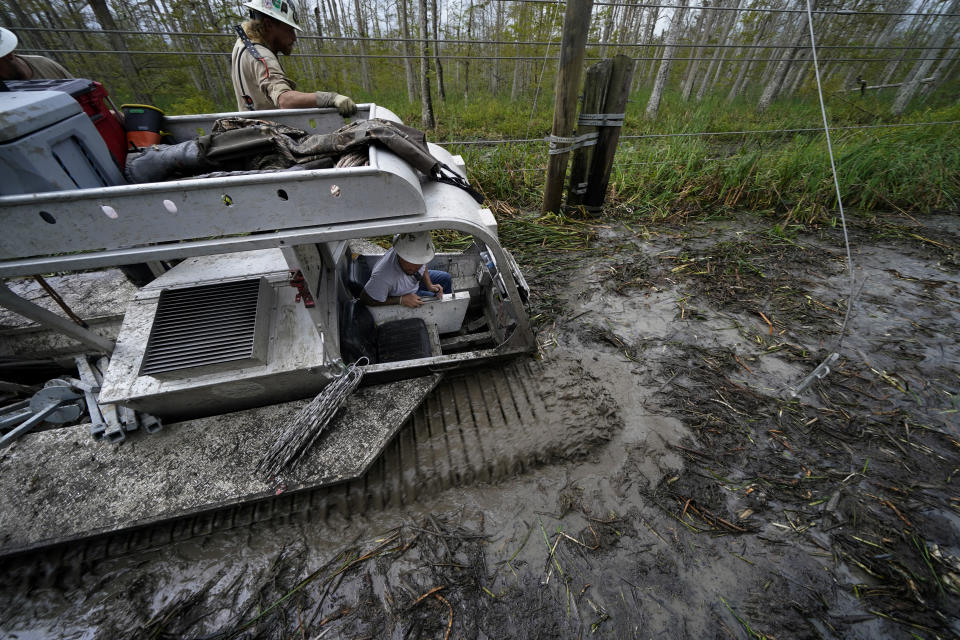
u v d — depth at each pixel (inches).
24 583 72.1
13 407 90.9
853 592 68.9
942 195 199.2
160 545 76.7
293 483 75.7
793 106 446.3
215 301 82.3
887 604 67.3
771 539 76.2
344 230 64.7
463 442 93.0
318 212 62.4
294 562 75.2
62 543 69.3
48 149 55.9
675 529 78.3
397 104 439.8
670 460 90.1
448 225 70.5
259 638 66.1
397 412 87.2
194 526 78.8
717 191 201.0
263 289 86.3
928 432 94.0
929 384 105.8
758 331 125.5
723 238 175.3
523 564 74.1
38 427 92.7
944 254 161.5
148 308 90.7
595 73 153.9
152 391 77.4
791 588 69.6
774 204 197.6
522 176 213.2
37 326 101.7
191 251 60.1
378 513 82.4
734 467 88.6
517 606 68.7
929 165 208.5
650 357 116.5
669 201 199.0
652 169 212.8
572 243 171.3
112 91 358.0
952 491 82.4
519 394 103.3
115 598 70.7
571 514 81.4
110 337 105.6
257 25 102.1
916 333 122.6
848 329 124.8
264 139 72.3
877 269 153.4
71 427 84.0
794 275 150.8
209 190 55.6
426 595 70.3
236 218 59.3
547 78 533.6
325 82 416.8
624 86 154.4
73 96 69.2
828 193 196.5
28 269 56.1
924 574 70.4
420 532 79.2
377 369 90.4
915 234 174.6
